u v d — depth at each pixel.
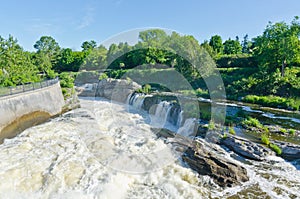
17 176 8.17
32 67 35.75
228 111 18.94
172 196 7.31
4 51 29.77
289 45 28.66
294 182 8.33
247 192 7.71
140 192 7.44
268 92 26.78
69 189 7.48
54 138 11.95
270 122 15.91
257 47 38.22
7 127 13.22
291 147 10.60
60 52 59.81
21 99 15.06
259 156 10.10
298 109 20.33
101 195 7.12
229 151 10.66
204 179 8.23
